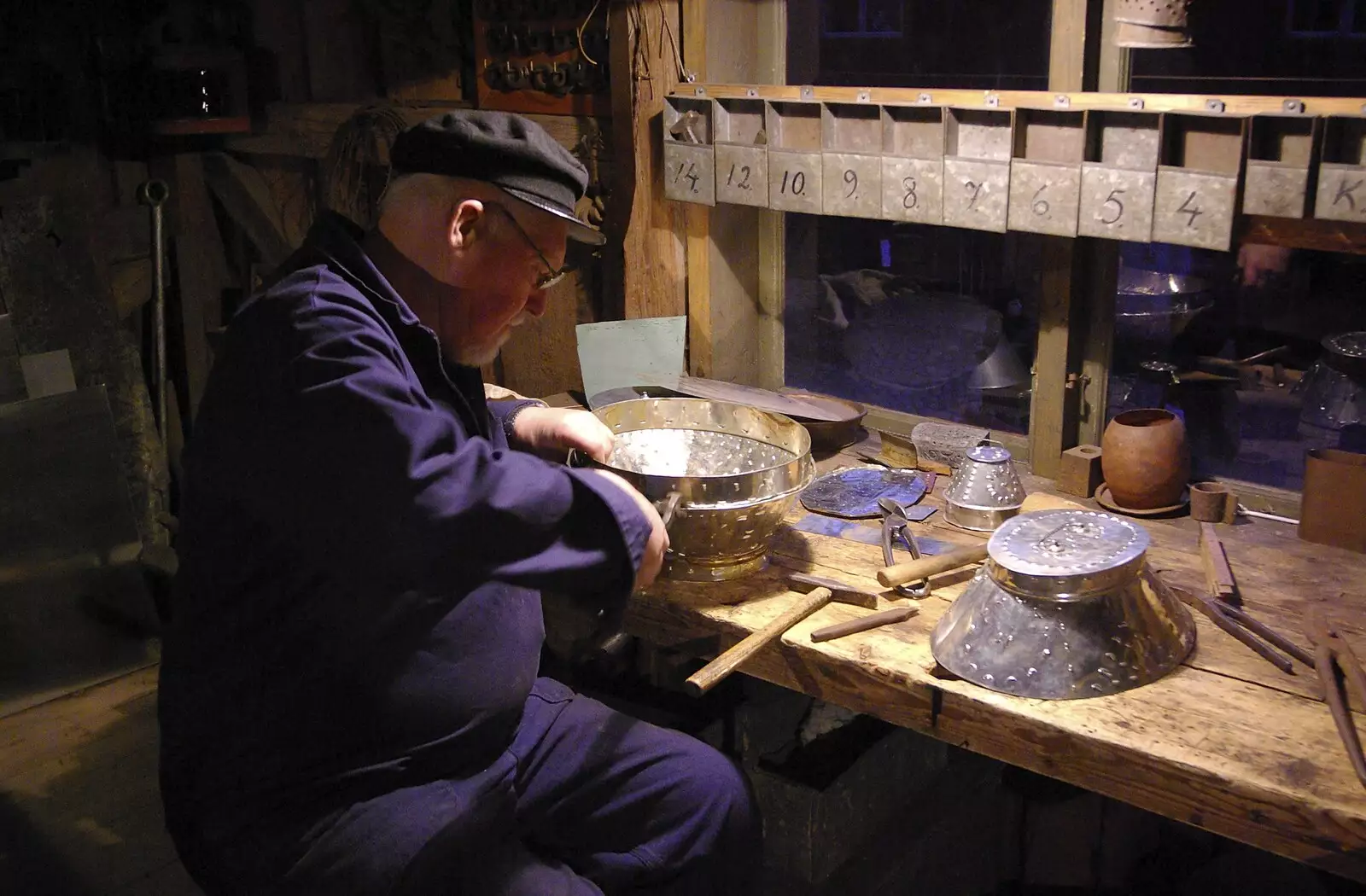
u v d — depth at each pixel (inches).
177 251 144.2
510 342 121.0
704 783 73.8
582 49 104.8
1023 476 94.5
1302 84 81.2
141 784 107.0
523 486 56.0
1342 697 61.1
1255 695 62.1
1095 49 83.3
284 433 55.3
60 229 127.8
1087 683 62.4
